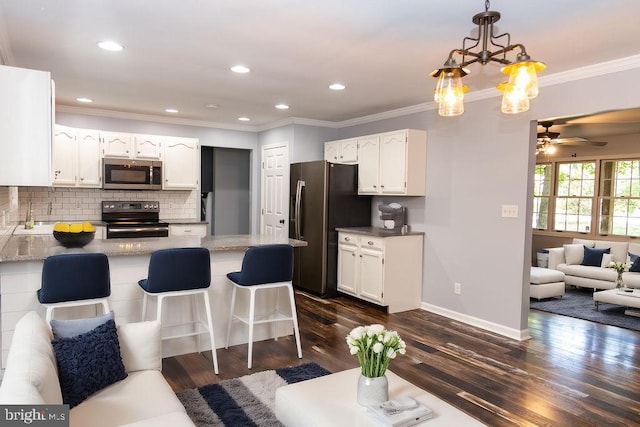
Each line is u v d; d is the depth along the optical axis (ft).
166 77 12.88
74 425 5.42
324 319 14.84
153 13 8.30
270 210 21.57
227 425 7.95
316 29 9.00
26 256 8.94
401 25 8.73
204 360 10.94
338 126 20.75
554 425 8.22
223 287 11.73
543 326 14.73
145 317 10.27
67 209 18.49
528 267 13.12
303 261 18.78
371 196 18.79
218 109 17.83
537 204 25.86
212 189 24.44
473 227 14.39
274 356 11.34
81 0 7.75
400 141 15.84
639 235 21.94
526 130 12.78
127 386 6.47
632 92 10.46
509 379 10.23
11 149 8.05
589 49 9.87
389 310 15.74
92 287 8.63
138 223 18.30
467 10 7.96
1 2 7.81
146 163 18.83
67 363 6.01
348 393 6.68
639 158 21.74
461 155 14.75
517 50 9.95
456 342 12.75
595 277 19.99
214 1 7.74
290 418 6.42
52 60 11.30
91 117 18.39
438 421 5.81
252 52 10.53
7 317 9.10
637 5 7.57
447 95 6.79
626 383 10.08
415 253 16.20
